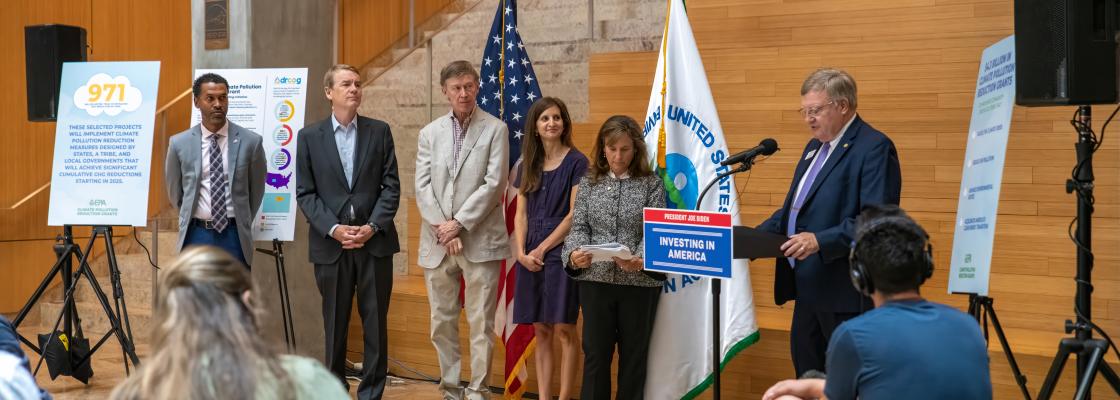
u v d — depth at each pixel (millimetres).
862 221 2398
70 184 5281
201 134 4992
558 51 6512
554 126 4699
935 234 4832
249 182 5094
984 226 3475
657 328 4566
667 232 3570
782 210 3936
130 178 5230
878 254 2262
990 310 3438
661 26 6199
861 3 5293
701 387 4551
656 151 4648
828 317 3654
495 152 4914
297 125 5238
